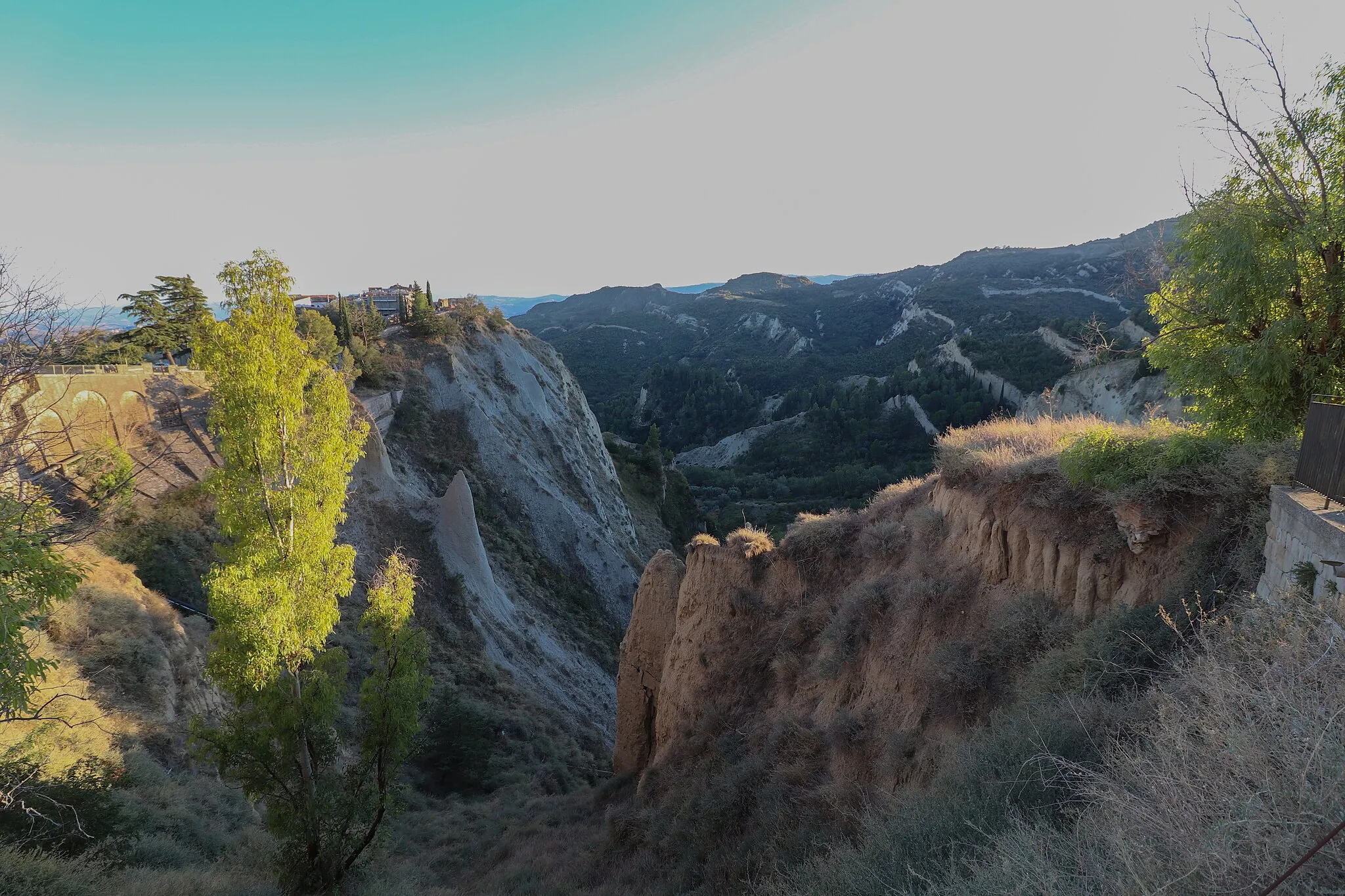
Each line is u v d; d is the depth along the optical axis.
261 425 11.39
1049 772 5.62
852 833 8.77
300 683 12.19
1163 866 3.25
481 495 50.53
